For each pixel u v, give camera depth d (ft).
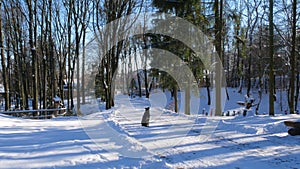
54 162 18.04
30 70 92.73
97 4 69.26
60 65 82.89
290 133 29.94
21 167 16.83
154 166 18.61
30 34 59.93
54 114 60.64
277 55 89.86
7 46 79.87
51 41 75.36
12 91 106.93
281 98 101.14
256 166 19.08
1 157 18.53
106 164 18.16
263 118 44.11
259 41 96.53
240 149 24.23
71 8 72.49
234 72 140.56
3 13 72.59
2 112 49.08
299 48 75.36
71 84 79.51
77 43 71.61
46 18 70.23
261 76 99.14
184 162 20.03
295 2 52.90
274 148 24.53
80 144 23.54
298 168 18.62
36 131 30.63
